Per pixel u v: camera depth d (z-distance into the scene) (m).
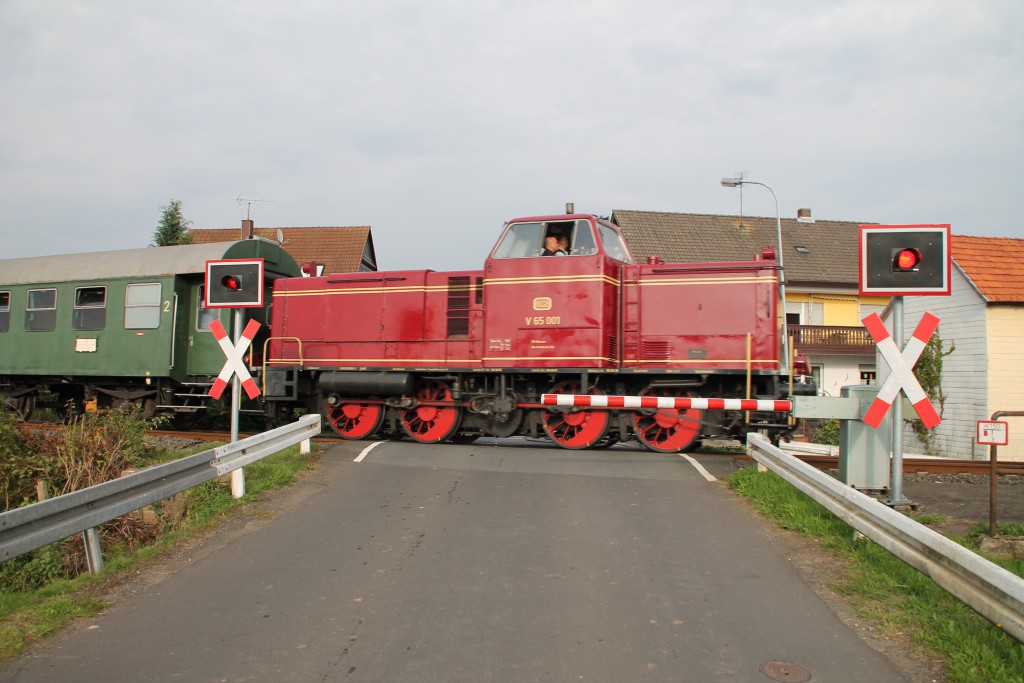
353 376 12.63
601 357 11.18
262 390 13.85
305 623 5.01
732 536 7.04
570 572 6.00
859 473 8.09
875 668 4.38
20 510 5.09
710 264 11.37
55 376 16.47
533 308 11.56
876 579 5.77
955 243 20.80
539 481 9.16
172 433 14.54
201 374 15.27
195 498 8.15
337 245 35.22
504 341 11.68
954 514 8.12
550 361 11.41
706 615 5.16
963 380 20.42
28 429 10.13
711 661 4.44
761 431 11.23
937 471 10.83
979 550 6.62
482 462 10.35
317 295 13.26
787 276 31.25
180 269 15.12
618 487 8.87
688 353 11.28
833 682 4.19
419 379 12.73
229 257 14.98
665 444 11.52
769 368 10.95
